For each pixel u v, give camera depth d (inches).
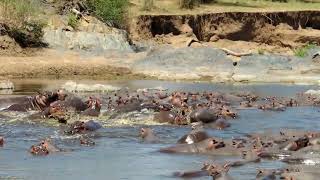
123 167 1657.2
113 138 2102.6
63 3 5625.0
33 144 1984.5
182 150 1866.4
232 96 3228.3
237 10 6914.4
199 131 2018.9
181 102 2716.5
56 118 2456.9
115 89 3577.8
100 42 5147.6
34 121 2418.8
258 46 6501.0
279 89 3841.0
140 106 2623.0
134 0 7121.1
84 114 2529.5
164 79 4320.9
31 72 4237.2
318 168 1635.1
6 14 5024.6
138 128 2293.3
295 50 6294.3
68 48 5004.9
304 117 2669.8
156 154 1841.8
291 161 1740.9
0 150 1887.3
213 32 6525.6
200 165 1681.8
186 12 6722.4
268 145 1914.4
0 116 2502.5
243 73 4461.1
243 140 1996.8
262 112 2807.6
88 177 1541.6
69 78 4215.1
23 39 4931.1
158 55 4731.8
